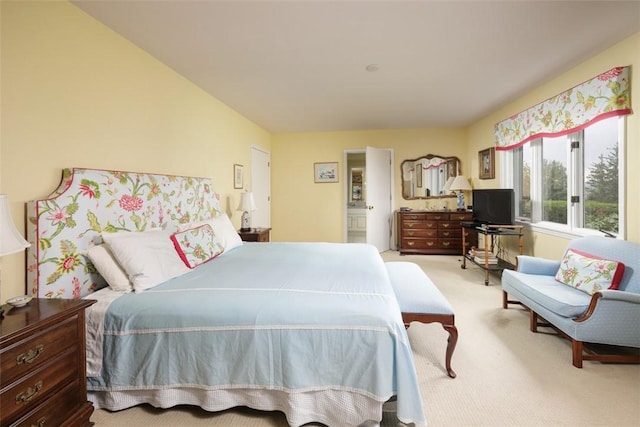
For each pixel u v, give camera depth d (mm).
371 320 1371
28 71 1606
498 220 4000
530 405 1565
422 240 5395
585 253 2361
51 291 1622
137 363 1506
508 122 4055
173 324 1479
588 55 2666
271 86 3371
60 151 1780
